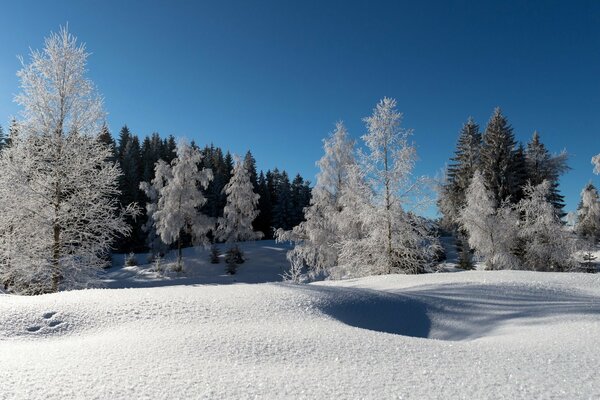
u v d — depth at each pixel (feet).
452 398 9.48
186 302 20.89
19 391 9.62
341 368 11.91
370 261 57.57
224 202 181.06
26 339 16.80
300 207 195.21
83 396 9.37
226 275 107.86
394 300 24.94
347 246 59.93
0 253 42.55
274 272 110.42
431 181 53.26
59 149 42.24
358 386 10.31
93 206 43.32
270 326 17.30
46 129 41.45
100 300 21.02
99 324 18.15
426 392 9.89
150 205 132.46
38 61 41.45
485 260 78.84
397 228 54.13
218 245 141.59
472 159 137.49
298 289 25.40
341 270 61.26
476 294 27.30
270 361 12.63
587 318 19.47
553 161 129.90
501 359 12.80
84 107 42.98
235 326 17.19
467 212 79.00
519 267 73.05
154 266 112.06
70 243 44.09
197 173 112.78
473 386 10.30
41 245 41.47
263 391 9.90
